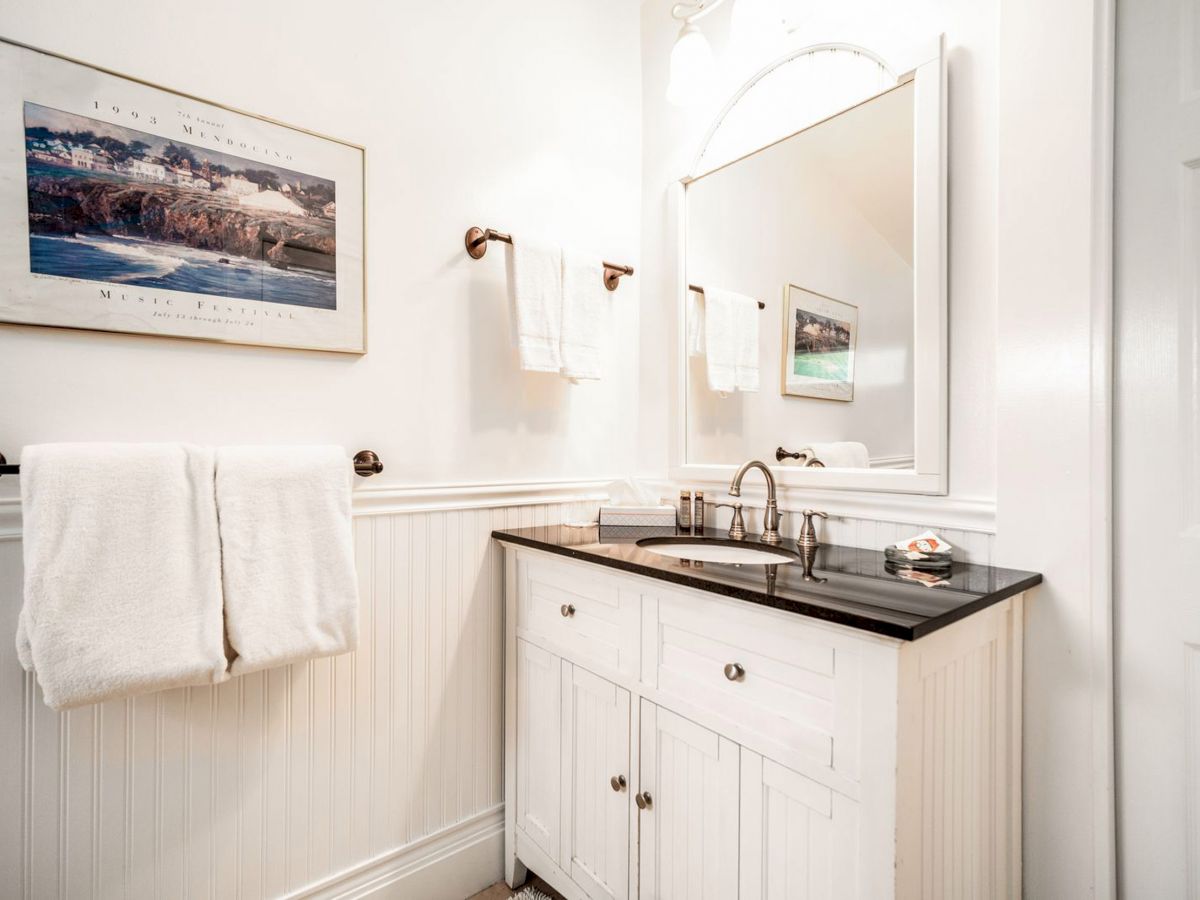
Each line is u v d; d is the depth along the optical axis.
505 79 1.63
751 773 0.99
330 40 1.34
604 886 1.28
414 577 1.46
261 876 1.25
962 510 1.20
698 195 1.77
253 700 1.24
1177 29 0.98
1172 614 0.98
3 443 1.00
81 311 1.05
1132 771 1.02
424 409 1.48
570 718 1.39
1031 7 1.09
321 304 1.31
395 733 1.44
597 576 1.31
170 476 1.04
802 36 1.48
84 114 1.06
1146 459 1.01
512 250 1.52
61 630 0.94
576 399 1.78
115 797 1.09
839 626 0.87
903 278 1.28
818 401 1.45
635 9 1.94
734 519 1.51
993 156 1.16
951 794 0.92
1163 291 0.99
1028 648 1.10
